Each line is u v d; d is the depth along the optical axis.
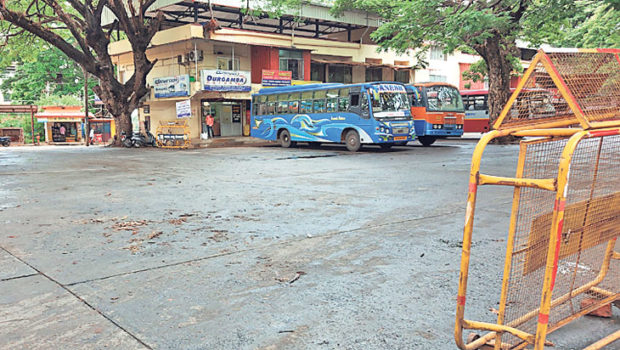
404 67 34.16
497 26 16.86
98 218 6.70
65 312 3.39
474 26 16.19
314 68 32.47
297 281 4.02
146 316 3.32
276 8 27.09
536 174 2.56
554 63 2.44
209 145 26.39
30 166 15.21
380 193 8.72
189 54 27.16
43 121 42.19
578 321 3.23
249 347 2.85
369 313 3.34
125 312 3.39
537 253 2.51
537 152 2.59
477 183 2.48
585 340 2.94
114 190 9.47
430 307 3.43
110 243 5.32
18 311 3.41
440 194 8.48
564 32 23.23
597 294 3.16
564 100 2.51
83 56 24.86
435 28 18.00
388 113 19.38
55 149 27.16
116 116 27.02
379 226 6.05
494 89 22.30
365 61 34.22
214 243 5.29
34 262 4.61
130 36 25.03
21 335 3.03
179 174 12.31
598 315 3.28
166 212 7.12
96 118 44.53
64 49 24.08
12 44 27.41
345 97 20.11
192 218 6.67
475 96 29.94
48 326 3.16
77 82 46.50
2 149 29.53
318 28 34.22
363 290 3.79
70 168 14.29
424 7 17.48
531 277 2.70
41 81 44.94
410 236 5.51
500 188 9.03
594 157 2.67
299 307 3.46
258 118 24.67
